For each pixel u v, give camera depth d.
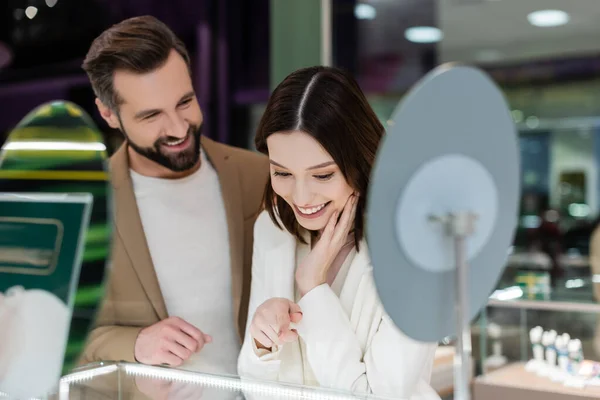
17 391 0.95
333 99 1.19
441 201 0.81
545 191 6.32
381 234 0.77
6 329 0.96
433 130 0.78
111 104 1.70
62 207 0.96
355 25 3.21
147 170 1.73
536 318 1.73
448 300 0.84
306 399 1.02
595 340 1.69
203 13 2.49
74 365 0.94
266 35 2.59
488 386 1.62
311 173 1.20
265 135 1.23
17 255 0.97
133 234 1.69
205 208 1.74
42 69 2.60
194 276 1.72
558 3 4.86
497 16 5.10
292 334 1.23
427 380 1.27
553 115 6.10
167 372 1.19
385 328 1.19
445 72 0.78
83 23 2.53
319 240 1.26
